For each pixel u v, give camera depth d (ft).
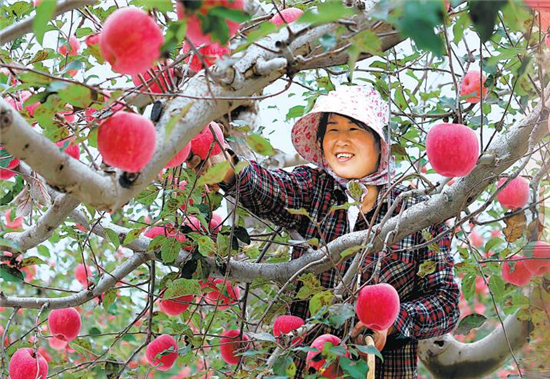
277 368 9.20
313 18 5.58
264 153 7.83
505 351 15.29
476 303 23.95
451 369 15.96
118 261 21.26
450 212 10.80
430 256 12.05
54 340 15.42
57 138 7.73
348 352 9.67
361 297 9.70
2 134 6.06
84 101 7.03
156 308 20.15
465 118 12.62
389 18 5.49
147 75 8.97
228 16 5.78
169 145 7.20
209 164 10.77
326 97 12.58
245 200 11.94
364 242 10.09
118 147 6.70
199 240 10.91
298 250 12.57
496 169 10.84
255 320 13.83
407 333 11.06
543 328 10.72
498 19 11.21
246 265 11.85
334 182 12.70
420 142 14.07
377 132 11.94
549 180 10.61
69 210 9.99
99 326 22.04
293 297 11.37
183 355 12.27
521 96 11.41
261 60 7.74
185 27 5.89
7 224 15.98
